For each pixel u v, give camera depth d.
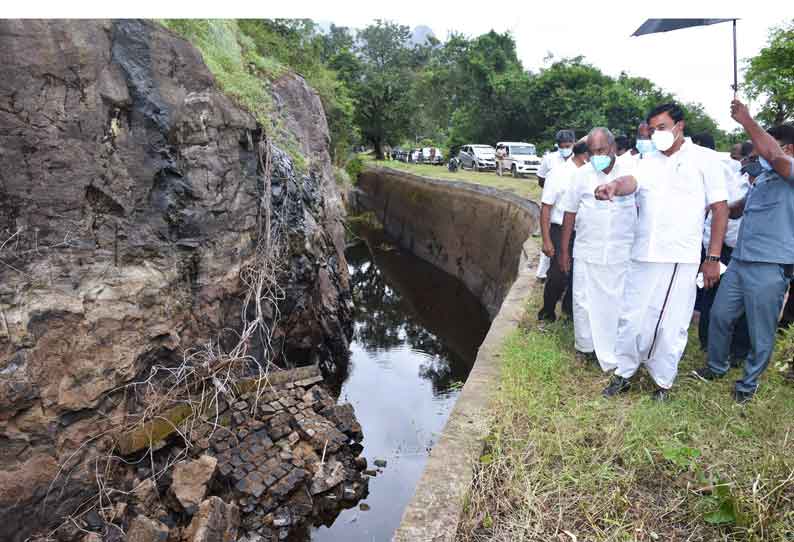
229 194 5.70
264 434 5.19
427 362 10.41
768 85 15.77
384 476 5.93
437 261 17.59
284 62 15.09
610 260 4.24
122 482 4.36
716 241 3.55
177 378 4.92
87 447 4.16
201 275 5.36
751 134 3.43
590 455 3.22
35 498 3.79
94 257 4.25
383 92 30.83
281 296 6.73
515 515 2.83
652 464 3.07
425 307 14.22
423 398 8.49
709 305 4.61
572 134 6.30
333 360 9.04
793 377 3.88
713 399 3.71
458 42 34.69
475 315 13.12
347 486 5.45
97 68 4.27
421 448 6.68
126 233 4.54
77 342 4.07
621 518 2.76
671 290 3.62
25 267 3.79
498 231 13.37
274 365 6.19
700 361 4.45
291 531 4.68
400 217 22.03
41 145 3.88
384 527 5.02
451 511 2.82
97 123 4.25
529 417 3.65
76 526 3.93
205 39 8.09
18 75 3.75
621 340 3.86
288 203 7.26
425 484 3.02
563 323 5.43
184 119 5.13
